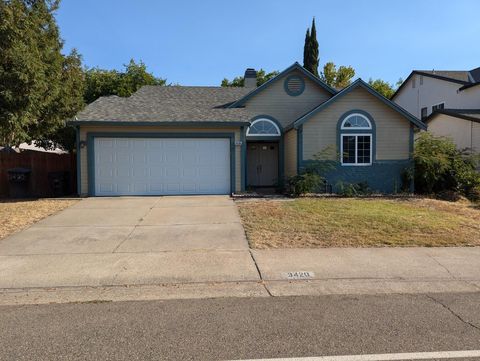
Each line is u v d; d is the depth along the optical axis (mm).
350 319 4492
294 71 18000
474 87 23000
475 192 15602
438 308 4828
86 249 7559
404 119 15906
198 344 3891
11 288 5586
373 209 11516
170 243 7973
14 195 14773
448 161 15867
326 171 15602
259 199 14008
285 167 17938
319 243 7895
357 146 15828
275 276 6062
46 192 16641
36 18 12156
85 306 4949
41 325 4367
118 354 3695
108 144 15156
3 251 7402
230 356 3648
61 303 5062
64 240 8219
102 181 15195
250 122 15430
